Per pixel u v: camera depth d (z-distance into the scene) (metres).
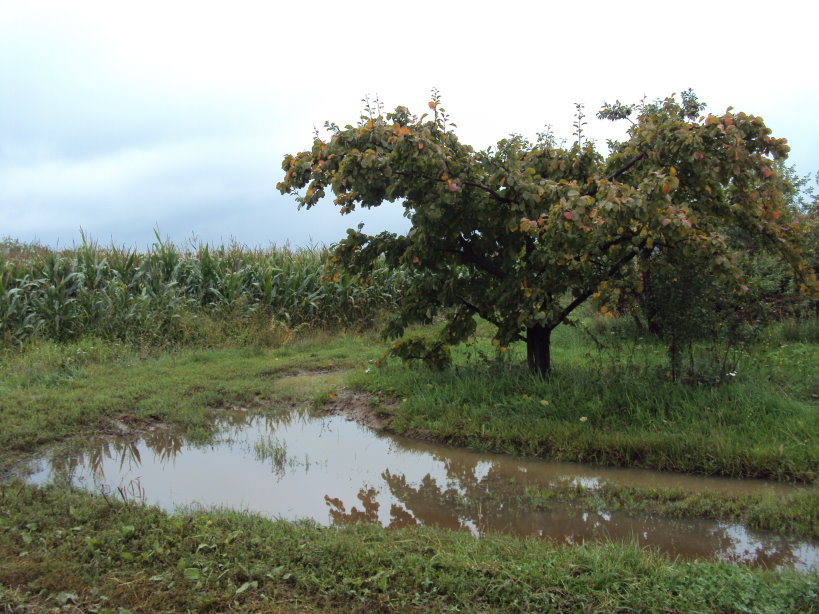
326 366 12.00
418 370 9.91
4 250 15.23
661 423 7.17
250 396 9.62
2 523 4.57
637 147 7.93
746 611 3.46
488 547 4.40
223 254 17.11
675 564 4.13
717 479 6.20
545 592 3.68
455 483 6.45
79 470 6.66
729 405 7.39
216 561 4.05
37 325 12.41
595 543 4.67
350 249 8.99
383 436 8.06
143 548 4.26
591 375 8.54
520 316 7.75
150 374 10.59
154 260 15.32
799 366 9.33
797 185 14.36
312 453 7.44
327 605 3.60
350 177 7.11
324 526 5.04
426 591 3.75
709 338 8.56
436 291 8.91
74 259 14.02
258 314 15.05
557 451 6.99
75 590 3.67
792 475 6.09
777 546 4.80
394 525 5.38
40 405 8.25
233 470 6.85
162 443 7.70
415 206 7.92
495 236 8.28
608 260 8.26
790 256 8.05
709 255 7.14
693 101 11.30
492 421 7.67
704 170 7.01
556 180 8.10
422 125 7.76
